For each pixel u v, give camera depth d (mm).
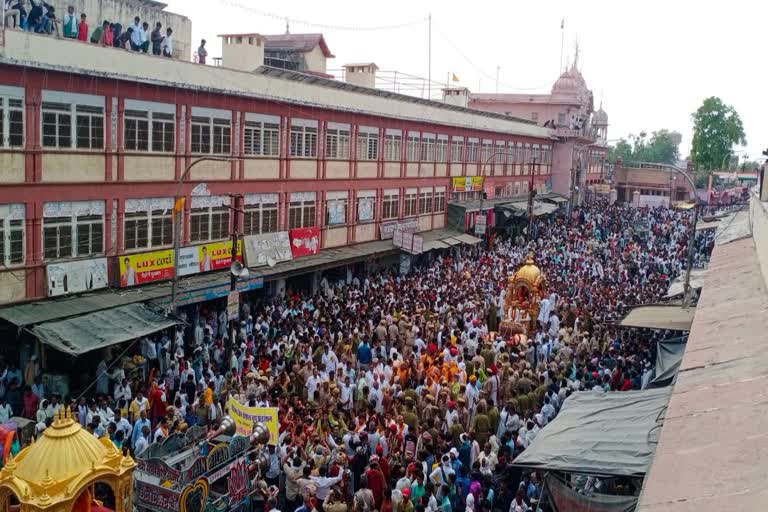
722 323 15164
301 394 19266
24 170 20359
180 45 29969
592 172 86750
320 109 33375
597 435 13727
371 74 44188
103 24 24297
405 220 42250
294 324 24922
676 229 57531
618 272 38438
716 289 18953
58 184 21266
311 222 33812
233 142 28094
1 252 19953
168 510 11969
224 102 27375
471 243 45281
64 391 19312
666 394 15602
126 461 10172
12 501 9961
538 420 17906
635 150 140500
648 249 47062
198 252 26219
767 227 17188
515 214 53781
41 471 9359
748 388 10844
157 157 24625
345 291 30906
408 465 14727
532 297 28672
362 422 16516
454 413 17406
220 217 27828
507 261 40062
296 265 30734
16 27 21344
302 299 29328
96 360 20734
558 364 21875
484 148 54625
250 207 29594
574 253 43906
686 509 7742
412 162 43031
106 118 22641
